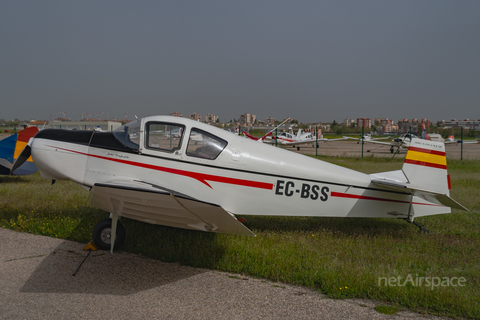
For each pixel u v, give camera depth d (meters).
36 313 2.78
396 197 5.07
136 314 2.82
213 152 4.60
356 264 3.86
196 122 4.68
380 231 5.37
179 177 4.55
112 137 4.73
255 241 4.62
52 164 4.68
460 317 2.95
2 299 2.99
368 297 3.27
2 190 7.44
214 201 4.63
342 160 17.47
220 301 3.11
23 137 8.40
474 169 13.75
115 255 4.15
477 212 6.59
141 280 3.49
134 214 3.99
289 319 2.84
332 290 3.31
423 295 3.21
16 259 3.91
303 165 4.80
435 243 4.82
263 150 4.77
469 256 4.33
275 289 3.39
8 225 5.06
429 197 5.15
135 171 4.58
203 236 4.78
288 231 5.33
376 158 17.92
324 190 4.86
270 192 4.72
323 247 4.49
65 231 4.80
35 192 7.30
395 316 2.94
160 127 4.59
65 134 4.84
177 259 4.01
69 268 3.71
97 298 3.08
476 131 81.56
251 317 2.85
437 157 5.21
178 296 3.18
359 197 4.96
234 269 3.78
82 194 7.21
